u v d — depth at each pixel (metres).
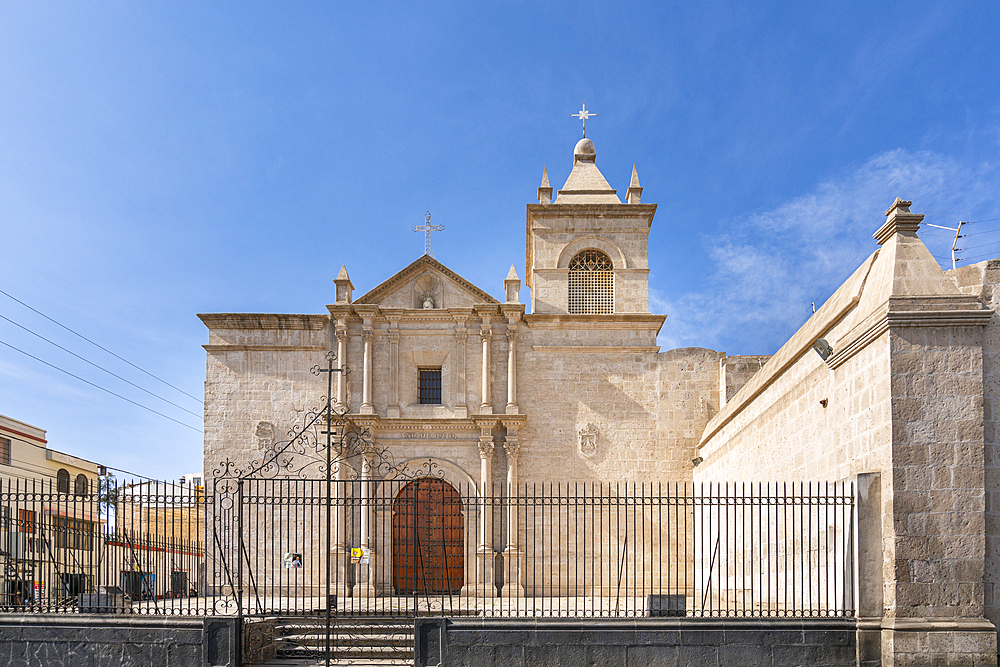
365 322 31.86
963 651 14.19
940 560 14.53
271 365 31.98
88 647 16.39
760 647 15.70
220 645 16.25
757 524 22.80
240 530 17.08
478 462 31.23
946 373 14.84
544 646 16.08
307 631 19.62
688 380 31.81
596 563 30.38
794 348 20.47
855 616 15.50
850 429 16.70
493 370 32.09
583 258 33.72
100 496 17.77
